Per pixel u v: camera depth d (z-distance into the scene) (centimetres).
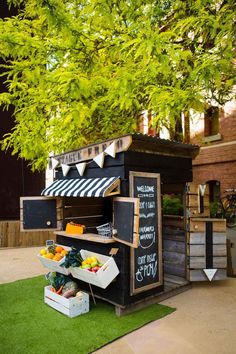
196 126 1312
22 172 1095
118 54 520
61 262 455
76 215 575
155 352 325
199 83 389
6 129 1065
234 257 716
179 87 400
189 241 524
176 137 697
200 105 387
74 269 439
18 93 652
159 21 564
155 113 473
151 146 472
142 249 442
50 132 704
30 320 400
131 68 457
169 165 500
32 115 640
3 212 1073
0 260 768
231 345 337
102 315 414
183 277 550
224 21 416
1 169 1073
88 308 426
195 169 1347
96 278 401
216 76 370
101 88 507
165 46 378
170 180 502
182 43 542
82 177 514
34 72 503
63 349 329
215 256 528
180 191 556
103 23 516
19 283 561
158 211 471
